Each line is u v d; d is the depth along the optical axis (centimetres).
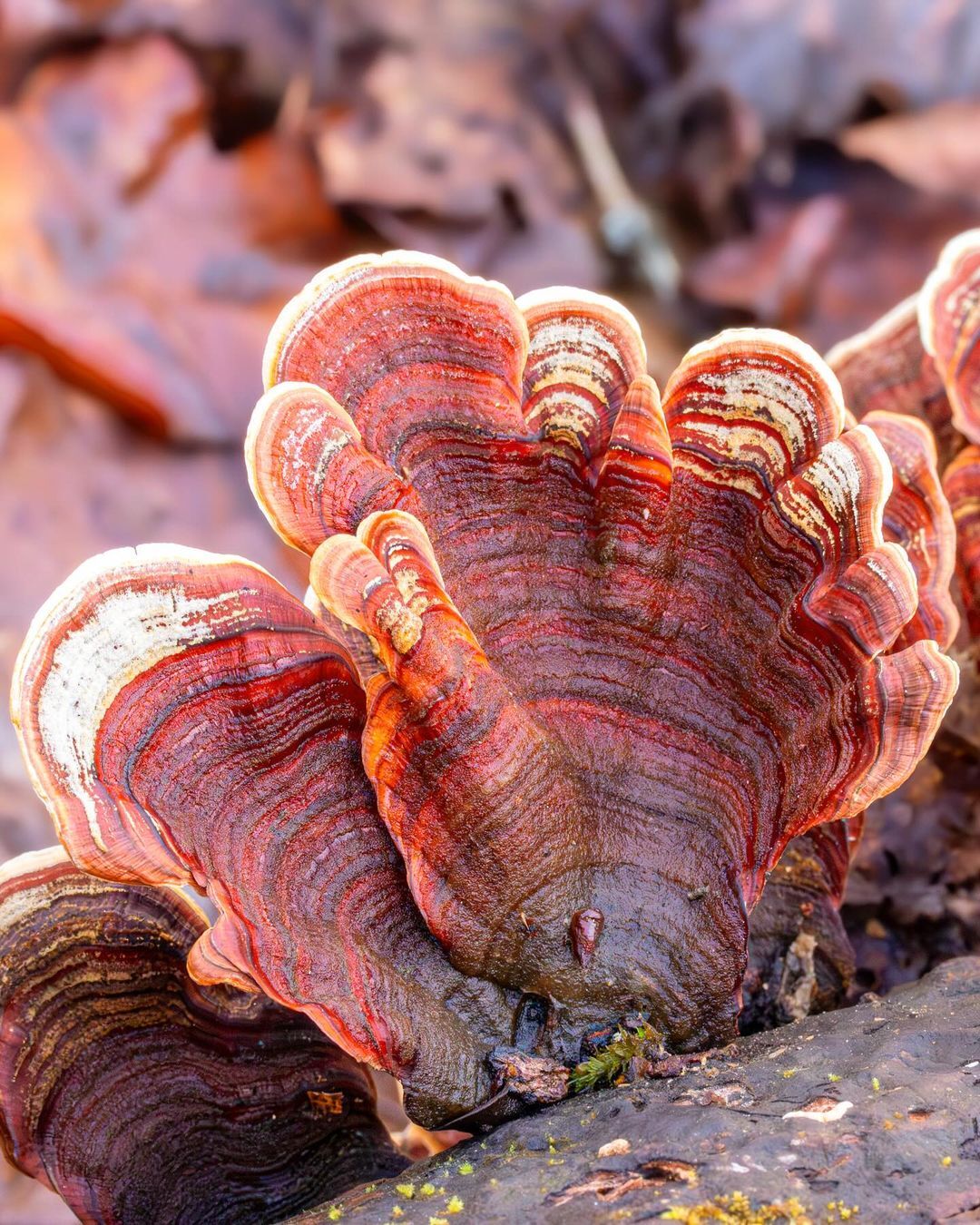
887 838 47
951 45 104
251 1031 44
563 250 104
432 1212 41
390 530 42
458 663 42
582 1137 42
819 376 42
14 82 96
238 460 86
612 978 43
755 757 43
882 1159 41
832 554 42
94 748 42
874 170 103
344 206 100
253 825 42
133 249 91
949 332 46
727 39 109
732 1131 41
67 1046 44
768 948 45
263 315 91
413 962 43
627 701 43
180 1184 44
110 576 42
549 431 43
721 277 103
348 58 105
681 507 43
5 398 80
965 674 47
